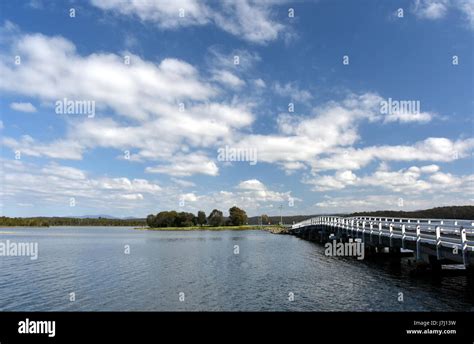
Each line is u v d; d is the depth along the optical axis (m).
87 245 77.00
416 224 28.77
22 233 146.00
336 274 34.16
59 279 34.06
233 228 192.38
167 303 25.03
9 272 38.53
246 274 35.31
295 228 119.69
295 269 37.94
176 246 72.44
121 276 35.31
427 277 28.31
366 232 41.00
